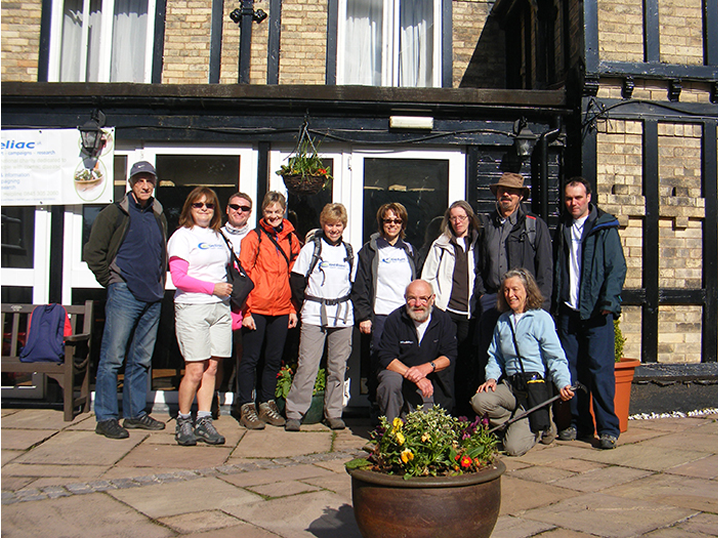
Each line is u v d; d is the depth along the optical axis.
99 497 3.06
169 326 5.10
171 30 5.96
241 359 4.61
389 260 4.58
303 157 4.74
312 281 4.54
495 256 4.44
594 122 5.02
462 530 2.17
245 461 3.74
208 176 5.22
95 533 2.61
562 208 4.96
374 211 5.26
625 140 5.10
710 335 5.14
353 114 5.13
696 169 5.17
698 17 5.23
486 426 2.63
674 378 5.05
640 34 5.15
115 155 5.21
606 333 4.23
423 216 5.28
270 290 4.50
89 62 6.04
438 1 6.22
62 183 5.10
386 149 5.23
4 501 2.99
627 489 3.28
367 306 4.51
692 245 5.16
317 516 2.84
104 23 6.03
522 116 5.16
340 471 3.55
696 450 4.04
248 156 5.20
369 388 4.65
